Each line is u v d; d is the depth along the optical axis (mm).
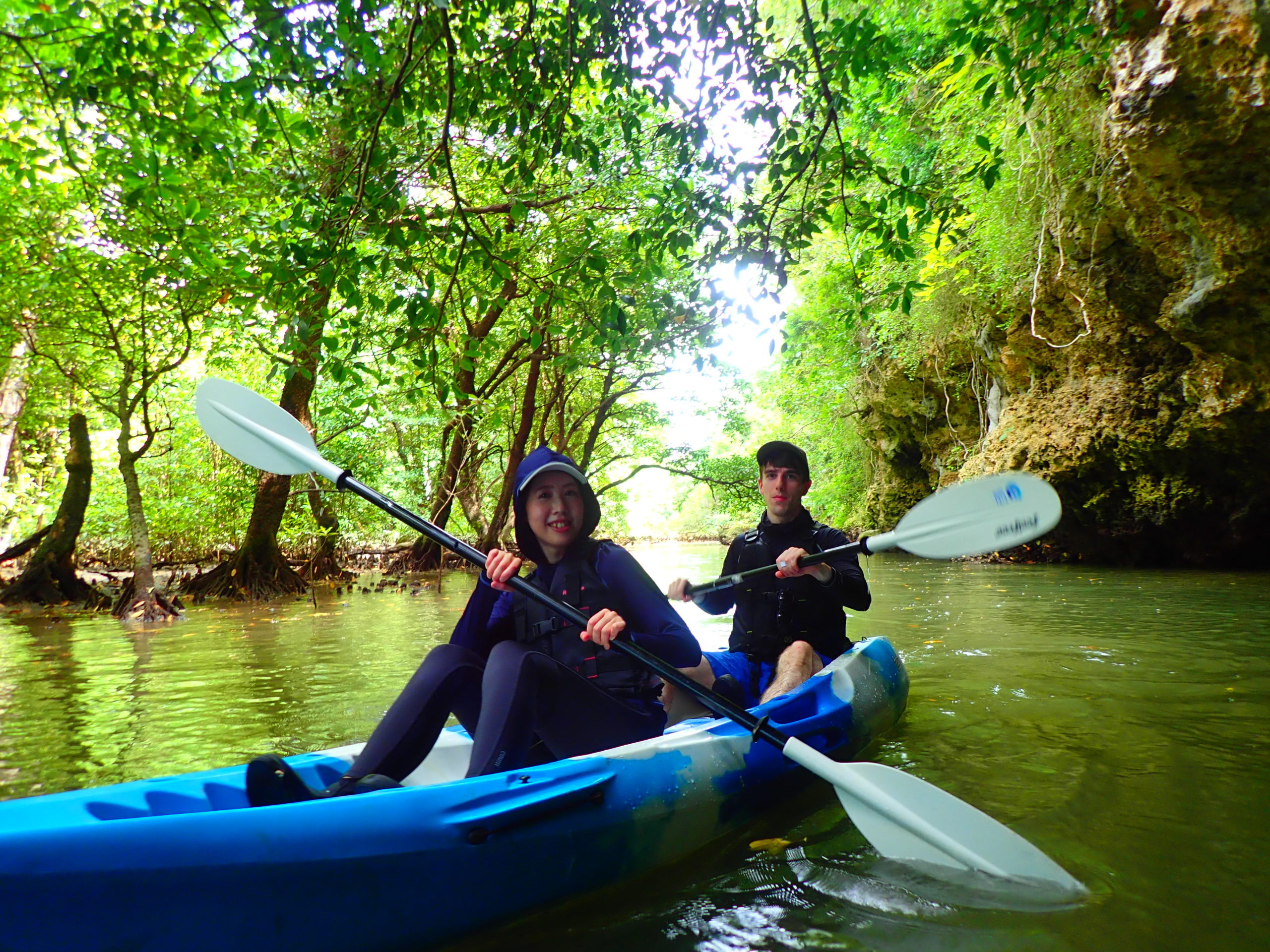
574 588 2318
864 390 15383
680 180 4461
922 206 4547
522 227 8164
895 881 1941
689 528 45812
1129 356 9781
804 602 3268
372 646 5918
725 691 2852
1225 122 5809
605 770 1987
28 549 10023
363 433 12539
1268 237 6473
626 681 2283
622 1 3887
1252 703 3490
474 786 1760
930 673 4309
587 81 4363
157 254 7164
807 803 2498
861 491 18141
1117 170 7258
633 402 17422
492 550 2236
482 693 2127
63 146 5281
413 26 3688
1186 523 10094
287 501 11891
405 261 4164
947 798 1968
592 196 8125
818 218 4547
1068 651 4785
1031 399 11273
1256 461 8984
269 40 3773
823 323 14133
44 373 10805
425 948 1616
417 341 4504
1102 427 9906
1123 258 8586
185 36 4383
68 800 1573
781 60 4195
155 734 3398
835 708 2734
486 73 4234
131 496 8414
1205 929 1665
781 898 1870
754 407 22688
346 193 3990
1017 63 4562
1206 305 7473
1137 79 6070
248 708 3869
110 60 4391
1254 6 5297
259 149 5000
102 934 1328
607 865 1884
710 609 3670
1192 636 5211
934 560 13672
